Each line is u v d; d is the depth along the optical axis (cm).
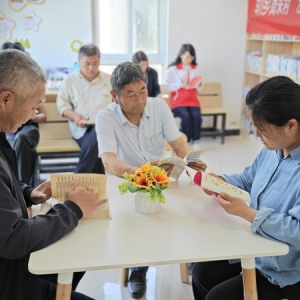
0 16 502
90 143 331
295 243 127
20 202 133
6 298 127
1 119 128
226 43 549
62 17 513
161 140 227
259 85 132
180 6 525
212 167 436
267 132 132
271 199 143
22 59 125
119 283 232
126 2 530
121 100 204
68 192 142
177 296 220
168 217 147
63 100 373
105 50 545
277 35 473
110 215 147
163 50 556
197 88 513
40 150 345
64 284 125
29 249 120
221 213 151
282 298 139
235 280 149
